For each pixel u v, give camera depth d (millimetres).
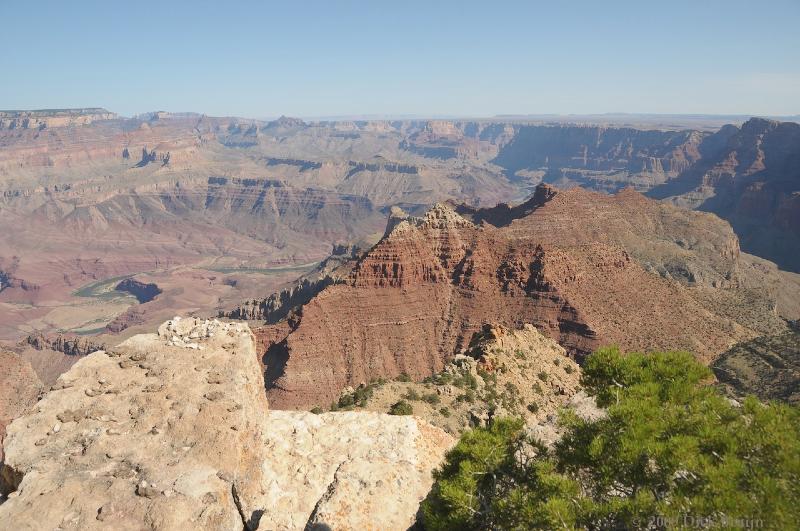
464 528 18828
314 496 26078
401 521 23812
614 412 19141
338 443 29516
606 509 16516
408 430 30734
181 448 23859
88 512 20453
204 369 28641
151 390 26922
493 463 20688
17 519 19906
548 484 17969
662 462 16891
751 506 14703
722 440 17094
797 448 16109
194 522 20578
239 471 23906
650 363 22844
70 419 25031
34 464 22672
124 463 22875
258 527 22359
